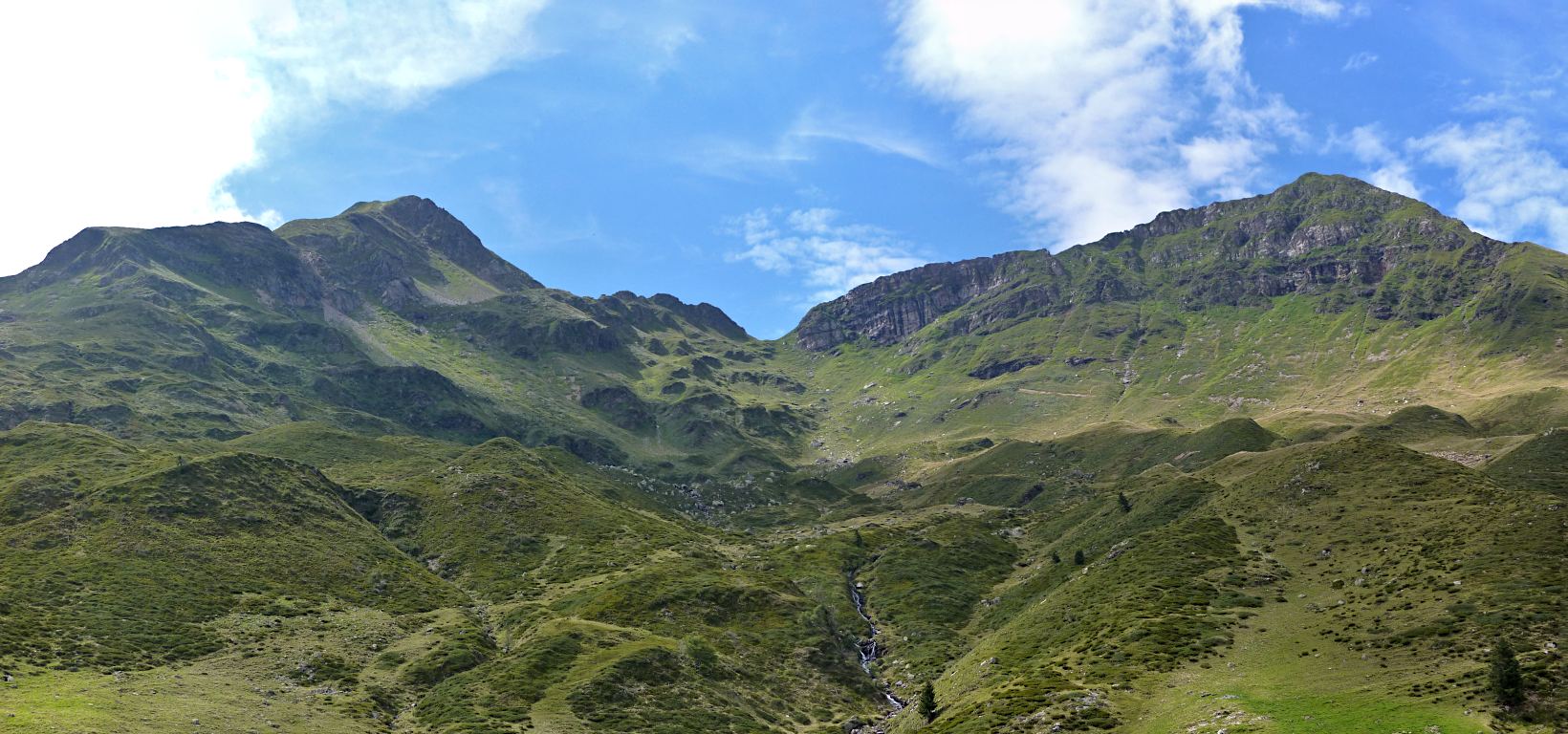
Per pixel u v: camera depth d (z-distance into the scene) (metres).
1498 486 166.12
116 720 116.62
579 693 158.88
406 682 166.75
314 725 134.25
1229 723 99.06
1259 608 144.38
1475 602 120.88
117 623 164.88
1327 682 109.00
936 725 127.19
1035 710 117.19
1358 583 144.50
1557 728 85.50
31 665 138.88
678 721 156.12
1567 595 115.38
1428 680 101.81
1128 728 106.94
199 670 153.38
